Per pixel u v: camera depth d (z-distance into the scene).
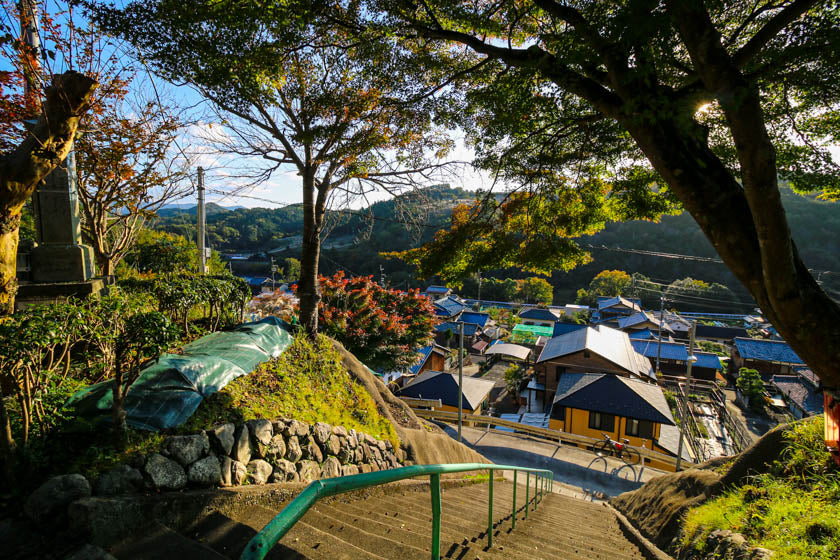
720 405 26.25
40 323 2.95
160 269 14.26
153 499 2.89
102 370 4.53
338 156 6.12
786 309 2.84
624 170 6.43
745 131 2.51
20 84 4.99
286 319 8.95
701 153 3.24
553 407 21.36
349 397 7.12
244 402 4.68
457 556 3.59
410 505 5.39
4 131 5.66
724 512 4.93
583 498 12.41
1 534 2.47
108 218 9.66
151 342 3.29
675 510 6.13
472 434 17.28
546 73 4.03
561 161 5.98
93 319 3.52
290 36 4.67
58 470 2.95
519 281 69.12
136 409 3.73
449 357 36.16
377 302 16.30
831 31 2.98
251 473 3.93
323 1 4.52
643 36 2.70
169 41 4.66
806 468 4.98
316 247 7.73
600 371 25.09
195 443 3.53
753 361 34.34
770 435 5.84
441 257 6.00
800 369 31.33
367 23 4.99
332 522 3.59
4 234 3.67
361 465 5.84
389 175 7.63
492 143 5.78
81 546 2.45
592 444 16.67
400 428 7.67
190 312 8.06
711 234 3.20
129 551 2.53
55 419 3.34
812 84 3.97
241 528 3.05
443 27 5.24
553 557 4.03
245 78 5.16
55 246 5.83
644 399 18.89
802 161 5.14
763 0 4.11
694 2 2.47
